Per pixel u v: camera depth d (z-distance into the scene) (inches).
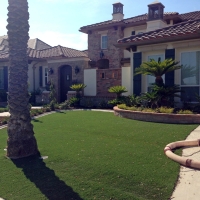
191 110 472.1
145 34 598.2
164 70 497.7
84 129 410.9
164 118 431.5
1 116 574.9
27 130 294.0
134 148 291.7
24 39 295.7
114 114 551.2
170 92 495.2
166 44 562.9
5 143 366.0
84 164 249.8
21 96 292.0
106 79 763.4
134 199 183.2
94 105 749.3
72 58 856.3
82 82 832.9
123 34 985.5
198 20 584.7
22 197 199.0
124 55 983.6
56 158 273.9
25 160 276.7
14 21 291.7
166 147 276.4
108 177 218.1
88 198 189.6
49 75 919.7
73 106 751.1
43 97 876.6
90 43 1034.7
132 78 620.7
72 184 212.5
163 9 827.4
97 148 299.3
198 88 536.1
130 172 222.7
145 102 525.7
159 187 196.1
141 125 412.8
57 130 416.5
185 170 223.3
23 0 294.8
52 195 198.7
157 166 233.5
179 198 181.5
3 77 1034.1
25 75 296.5
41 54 998.4
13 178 233.1
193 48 534.9
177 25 592.4
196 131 350.3
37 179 227.6
